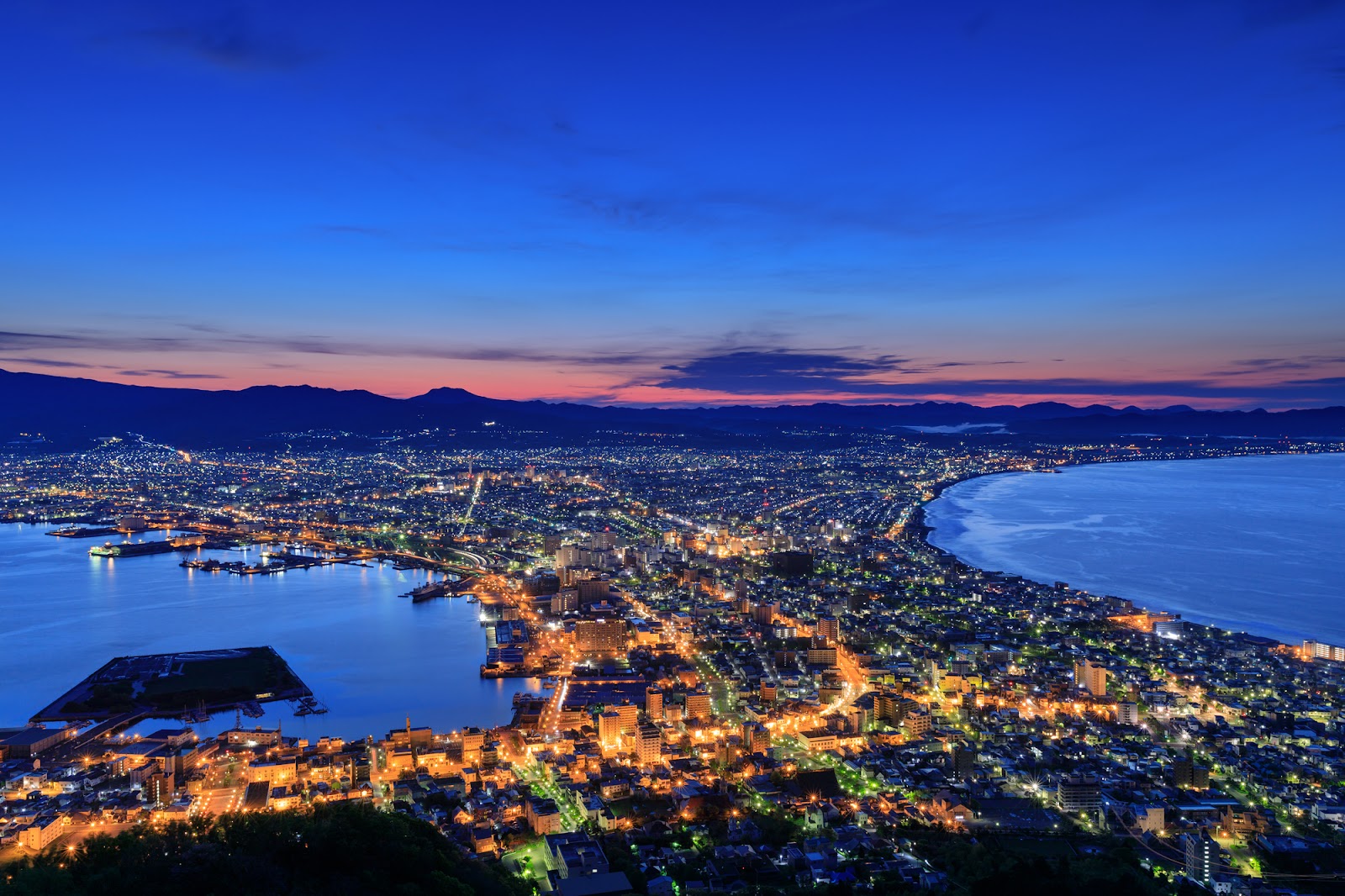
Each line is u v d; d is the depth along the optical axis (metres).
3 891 181.88
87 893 188.75
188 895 189.88
